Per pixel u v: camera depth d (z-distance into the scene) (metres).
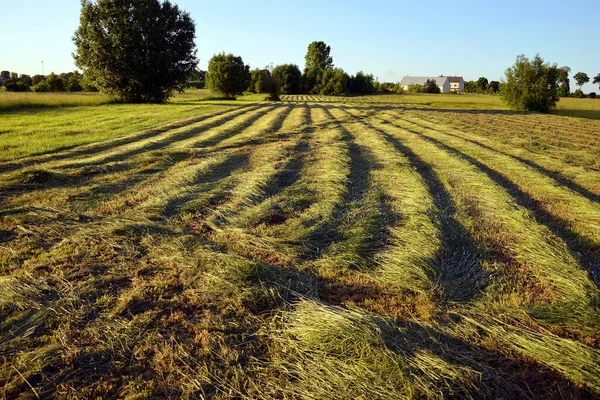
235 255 5.60
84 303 4.49
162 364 3.65
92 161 11.32
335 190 8.96
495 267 5.57
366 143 16.27
